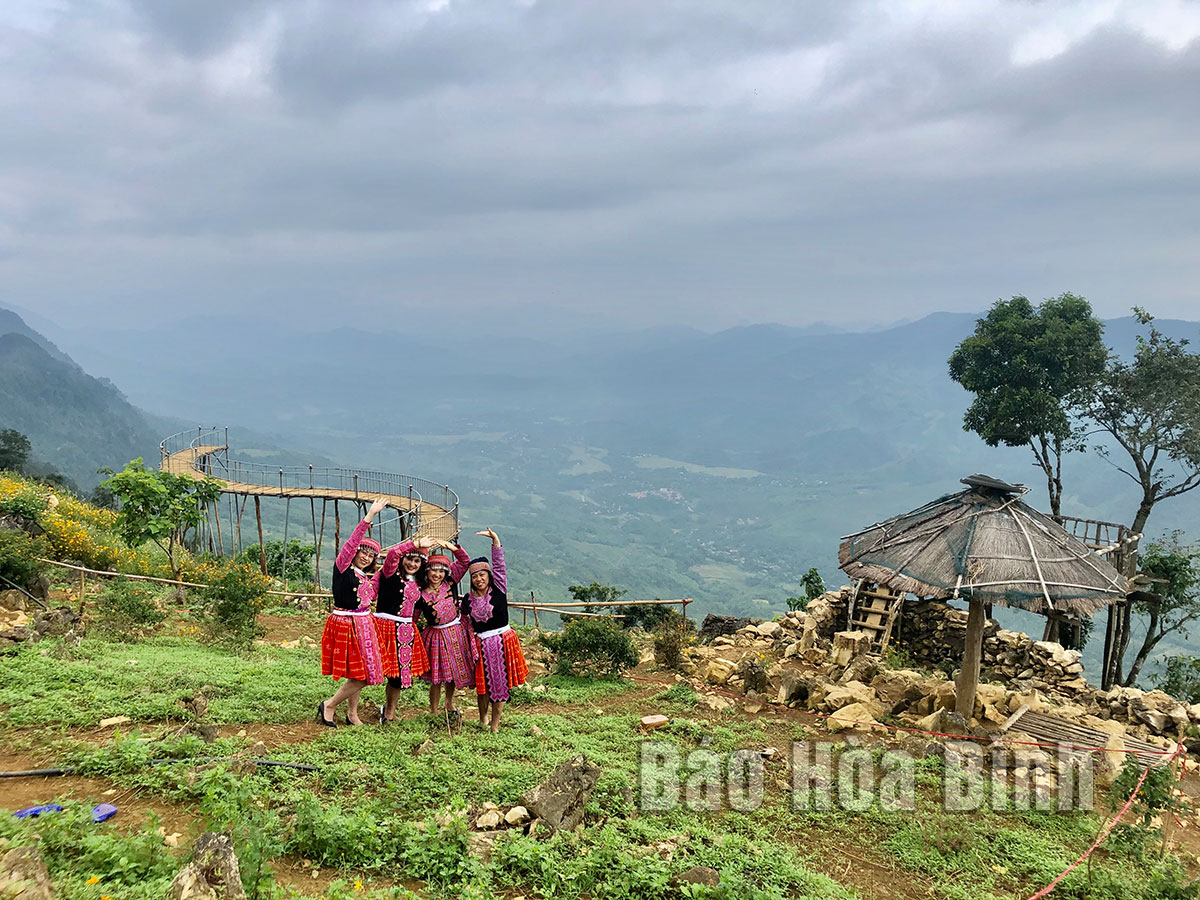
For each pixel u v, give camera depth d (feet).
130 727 23.71
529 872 18.17
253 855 15.70
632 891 18.22
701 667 46.06
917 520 38.63
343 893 15.75
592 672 42.29
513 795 21.90
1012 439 89.71
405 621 27.27
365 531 26.50
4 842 14.26
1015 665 52.65
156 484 61.00
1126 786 25.29
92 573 54.75
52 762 20.06
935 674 49.24
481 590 28.07
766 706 37.11
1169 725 40.16
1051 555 34.60
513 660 28.35
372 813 19.43
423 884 17.35
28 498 63.52
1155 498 89.71
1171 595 78.69
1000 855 22.97
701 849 20.63
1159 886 21.20
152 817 16.83
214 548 115.24
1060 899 20.85
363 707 29.35
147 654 33.14
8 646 30.40
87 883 13.75
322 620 53.67
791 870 20.10
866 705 36.70
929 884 21.21
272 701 28.22
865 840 23.15
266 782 20.20
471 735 27.27
